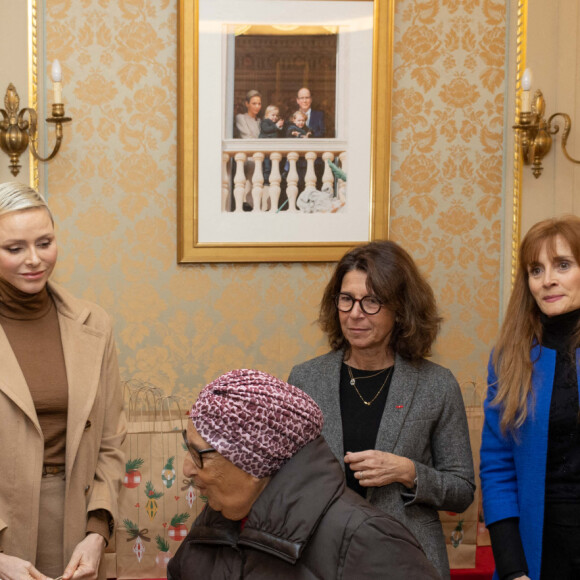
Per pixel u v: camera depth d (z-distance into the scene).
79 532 2.08
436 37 2.99
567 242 1.99
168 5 2.86
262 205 2.93
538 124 2.96
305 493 1.32
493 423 2.15
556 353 2.04
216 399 1.33
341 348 2.31
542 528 1.98
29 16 2.76
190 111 2.84
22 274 1.98
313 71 2.91
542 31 3.02
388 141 2.95
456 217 3.05
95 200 2.87
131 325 2.91
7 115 2.72
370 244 2.20
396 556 1.29
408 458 2.09
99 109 2.85
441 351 3.06
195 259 2.89
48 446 2.06
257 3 2.86
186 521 2.75
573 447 1.97
